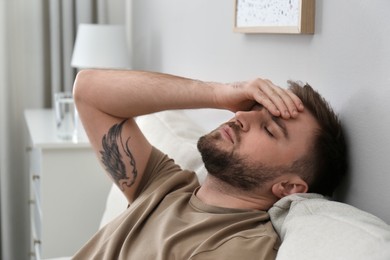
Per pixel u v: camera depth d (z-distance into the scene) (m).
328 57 1.49
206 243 1.28
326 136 1.38
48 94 3.89
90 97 1.68
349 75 1.40
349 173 1.41
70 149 2.62
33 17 3.75
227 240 1.27
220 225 1.36
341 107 1.44
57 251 2.66
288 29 1.61
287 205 1.33
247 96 1.49
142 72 1.69
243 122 1.43
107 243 1.50
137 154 1.69
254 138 1.41
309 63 1.58
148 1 3.36
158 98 1.63
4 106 3.78
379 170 1.29
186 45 2.63
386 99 1.26
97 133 1.70
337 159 1.40
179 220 1.43
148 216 1.51
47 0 3.82
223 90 1.55
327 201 1.26
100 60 3.21
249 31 1.87
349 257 1.01
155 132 2.09
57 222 2.64
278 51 1.76
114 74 1.69
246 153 1.41
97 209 2.68
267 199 1.44
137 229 1.47
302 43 1.61
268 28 1.73
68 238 2.66
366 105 1.33
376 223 1.13
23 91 3.85
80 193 2.65
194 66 2.53
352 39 1.38
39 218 2.80
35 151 2.96
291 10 1.61
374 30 1.30
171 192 1.59
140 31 3.61
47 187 2.62
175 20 2.80
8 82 3.77
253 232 1.29
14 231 3.92
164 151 1.96
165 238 1.37
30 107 3.86
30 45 3.81
